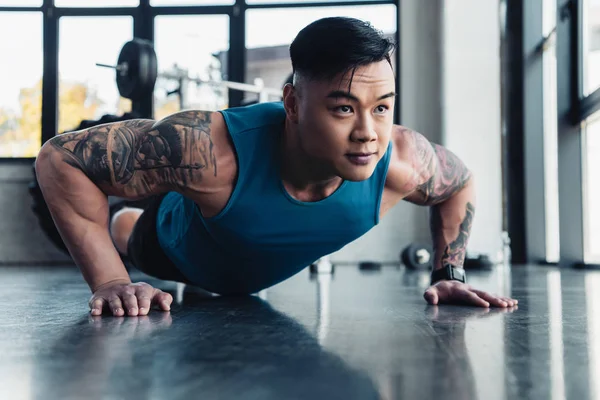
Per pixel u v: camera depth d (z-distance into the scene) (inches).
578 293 86.7
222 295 82.0
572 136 177.2
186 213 68.4
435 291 69.1
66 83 229.1
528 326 51.3
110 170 57.1
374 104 49.5
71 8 228.5
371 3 225.8
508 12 214.5
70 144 57.7
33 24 228.8
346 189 60.4
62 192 58.1
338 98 49.0
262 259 66.8
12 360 37.0
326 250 67.5
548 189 206.2
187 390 30.0
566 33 177.8
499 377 32.9
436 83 222.2
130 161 56.9
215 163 57.1
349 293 85.8
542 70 207.9
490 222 207.6
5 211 222.2
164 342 43.2
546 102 207.2
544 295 83.3
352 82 48.5
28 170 223.3
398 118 223.1
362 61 48.3
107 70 229.6
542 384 31.4
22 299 78.6
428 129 222.2
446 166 68.6
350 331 48.4
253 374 33.3
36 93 228.7
